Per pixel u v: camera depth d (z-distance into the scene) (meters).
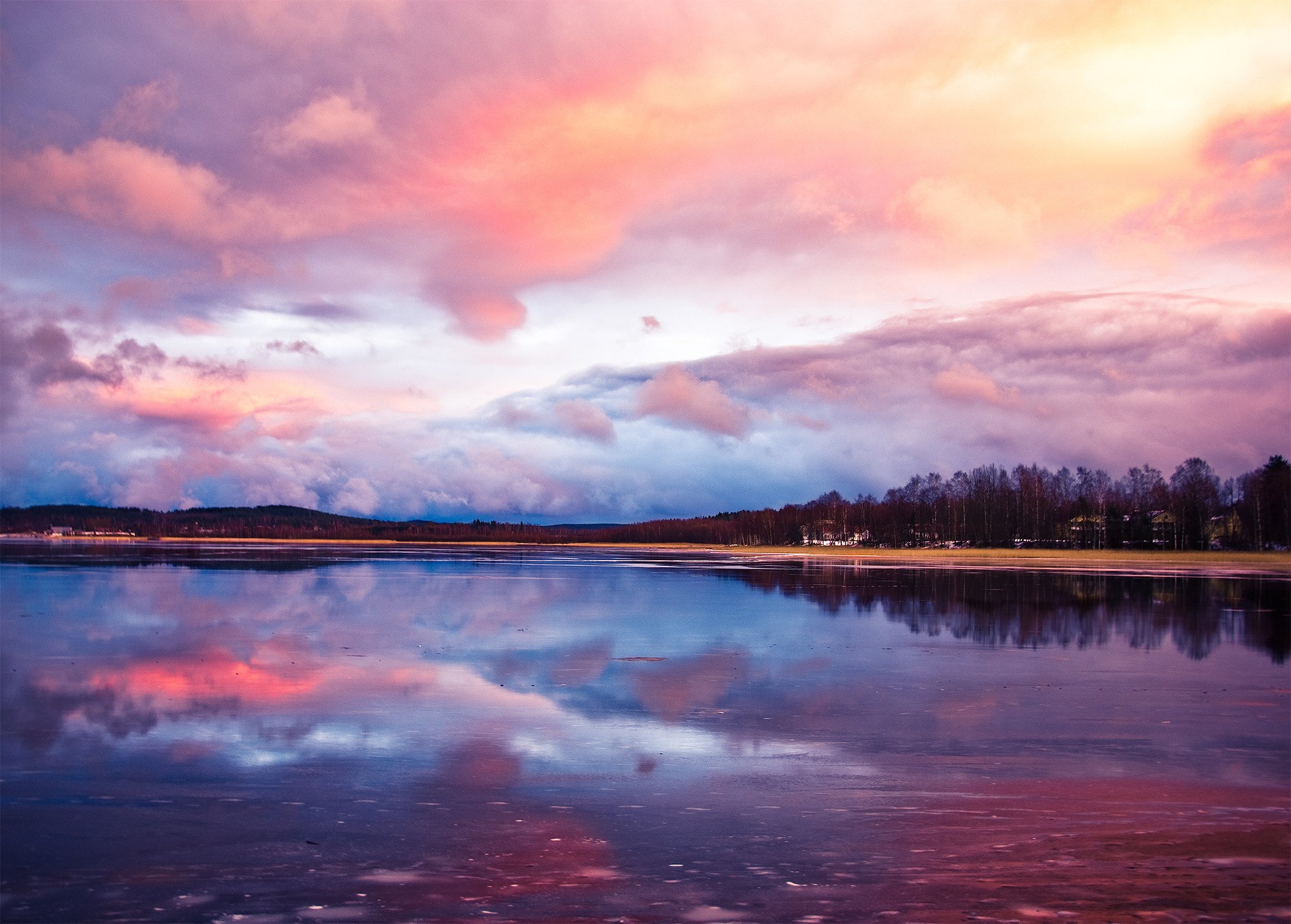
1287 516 110.06
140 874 8.82
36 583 47.25
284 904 8.17
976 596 43.00
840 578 58.34
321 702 17.00
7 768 12.52
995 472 153.00
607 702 17.20
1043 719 15.89
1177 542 121.44
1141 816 10.77
